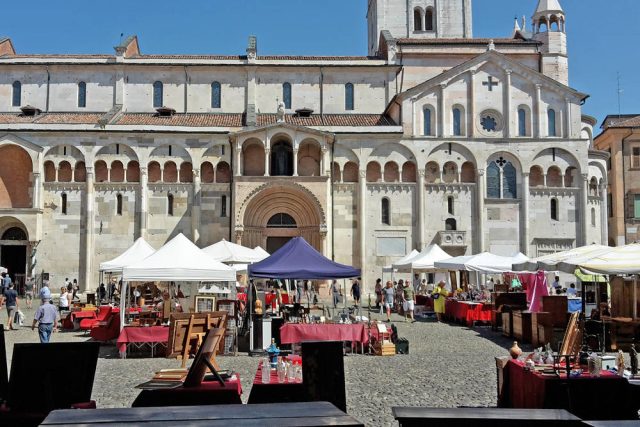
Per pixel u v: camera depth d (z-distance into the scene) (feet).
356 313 152.25
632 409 51.75
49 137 205.36
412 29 265.34
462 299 159.33
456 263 151.43
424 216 210.38
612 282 112.06
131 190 206.28
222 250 143.23
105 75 227.20
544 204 214.07
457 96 215.10
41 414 43.47
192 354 84.74
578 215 214.69
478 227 210.79
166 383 51.24
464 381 75.20
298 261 101.04
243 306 132.36
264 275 98.78
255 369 84.84
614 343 100.07
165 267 101.65
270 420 25.90
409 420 31.40
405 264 164.45
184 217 206.69
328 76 231.09
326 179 203.10
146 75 228.02
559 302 111.96
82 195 205.57
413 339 118.93
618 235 250.78
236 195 201.46
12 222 206.90
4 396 45.78
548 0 238.27
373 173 212.23
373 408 61.00
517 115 216.33
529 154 213.87
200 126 207.82
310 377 45.85
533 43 235.81
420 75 235.20
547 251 212.84
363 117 225.56
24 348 45.34
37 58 226.38
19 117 216.13
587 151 215.51
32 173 204.13
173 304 125.39
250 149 210.79
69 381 45.29
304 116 224.53
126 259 128.36
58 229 204.33
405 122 212.43
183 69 227.20
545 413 32.53
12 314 130.31
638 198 251.60
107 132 205.57
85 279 202.39
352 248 208.64
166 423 25.77
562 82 234.79
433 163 213.05
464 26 264.93
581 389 51.83
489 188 214.28
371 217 209.87
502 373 60.85
